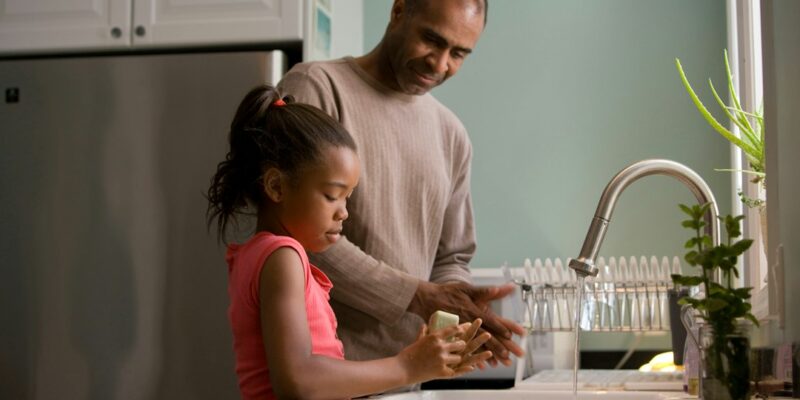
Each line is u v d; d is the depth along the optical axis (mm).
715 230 1142
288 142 1093
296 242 1052
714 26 2764
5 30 2506
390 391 1559
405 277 1542
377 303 1541
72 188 2381
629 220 2758
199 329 2287
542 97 2859
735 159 2521
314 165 1083
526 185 2844
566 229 2809
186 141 2338
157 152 2348
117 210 2354
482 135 2885
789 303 1062
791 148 1064
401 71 1623
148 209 2338
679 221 2727
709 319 905
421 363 1031
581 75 2840
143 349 2312
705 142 2736
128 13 2445
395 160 1655
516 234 2836
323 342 1083
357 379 995
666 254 2727
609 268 1950
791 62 1071
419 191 1691
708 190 1145
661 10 2803
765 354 1050
